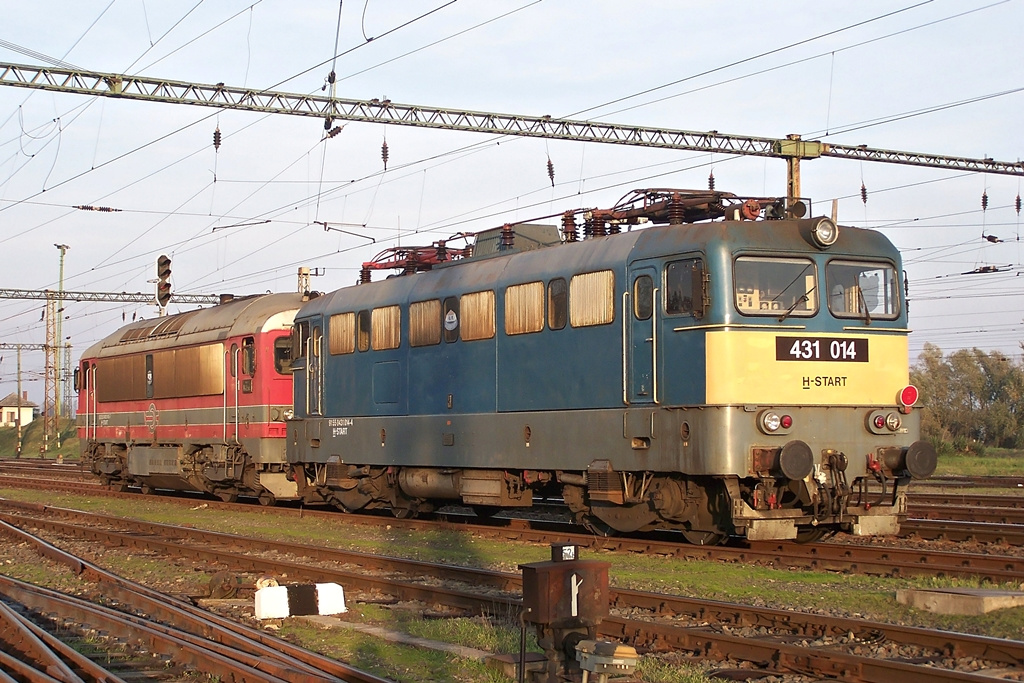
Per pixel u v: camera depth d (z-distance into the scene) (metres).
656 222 16.55
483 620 10.55
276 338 24.44
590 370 15.85
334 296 22.22
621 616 10.82
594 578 7.94
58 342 68.19
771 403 14.07
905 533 17.03
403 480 20.17
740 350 13.98
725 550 14.51
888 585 12.19
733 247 14.17
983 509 19.64
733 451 13.88
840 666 8.23
